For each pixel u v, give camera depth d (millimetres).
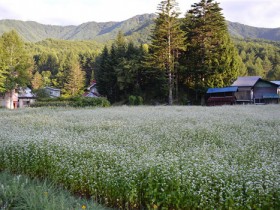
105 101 31125
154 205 4582
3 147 7281
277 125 11984
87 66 87375
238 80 41594
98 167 5840
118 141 8422
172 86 39844
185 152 6762
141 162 5461
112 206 5105
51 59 99875
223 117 15094
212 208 4203
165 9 37562
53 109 26219
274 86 39625
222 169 4949
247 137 9031
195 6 41156
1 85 45312
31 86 73500
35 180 6094
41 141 7410
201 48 40062
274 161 6039
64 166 6012
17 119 16453
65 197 5156
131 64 44469
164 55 38000
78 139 8266
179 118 14719
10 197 4898
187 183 4586
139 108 24984
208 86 39500
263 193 4145
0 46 45469
